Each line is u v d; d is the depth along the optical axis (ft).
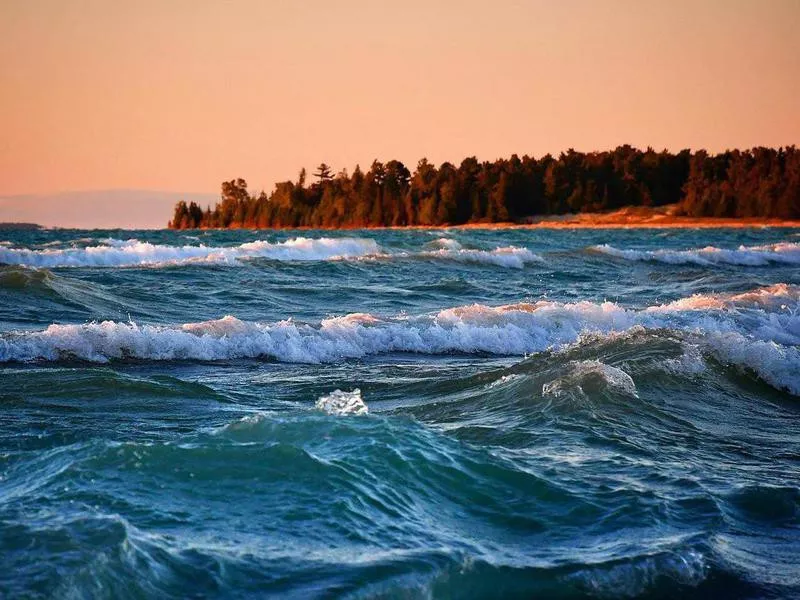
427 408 63.26
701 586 33.76
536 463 46.47
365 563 32.01
